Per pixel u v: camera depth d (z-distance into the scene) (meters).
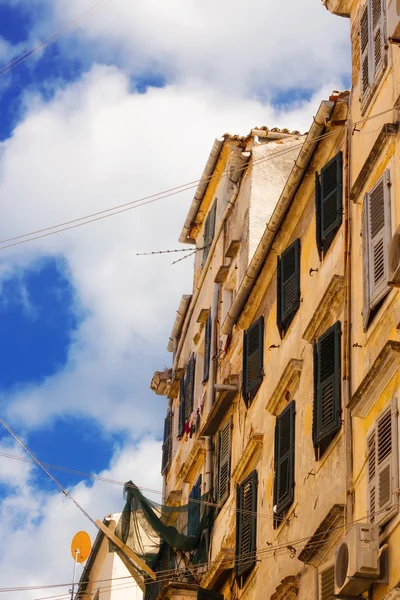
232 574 22.09
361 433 15.98
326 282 19.11
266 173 25.97
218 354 26.36
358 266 17.39
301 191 20.94
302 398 19.38
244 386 23.11
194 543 24.11
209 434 25.55
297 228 21.36
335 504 16.28
